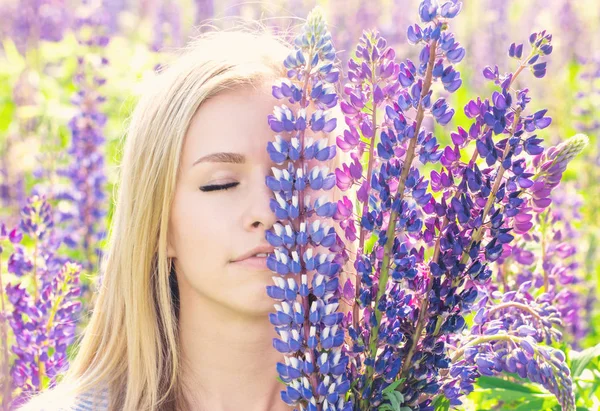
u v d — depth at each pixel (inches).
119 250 113.5
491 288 140.7
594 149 269.7
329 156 92.5
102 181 216.4
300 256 92.4
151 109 108.2
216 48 108.3
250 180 100.5
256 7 333.7
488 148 91.9
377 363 93.2
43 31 365.7
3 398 110.7
